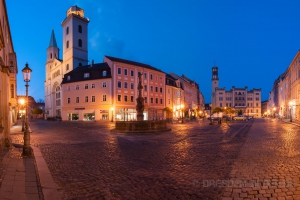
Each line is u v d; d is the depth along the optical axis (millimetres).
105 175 6398
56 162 8039
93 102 52406
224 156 8930
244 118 58969
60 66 68250
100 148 11266
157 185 5520
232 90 114312
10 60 20703
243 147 11180
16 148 11211
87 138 15938
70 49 63000
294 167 7020
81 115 54031
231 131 21688
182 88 72062
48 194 4906
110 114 50031
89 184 5621
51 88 75188
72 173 6602
